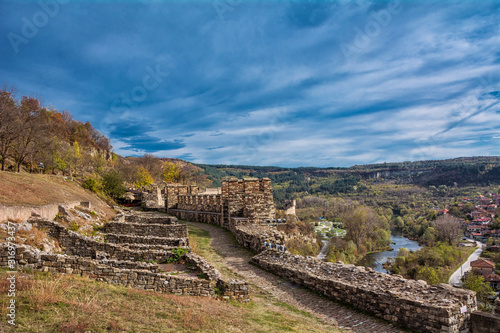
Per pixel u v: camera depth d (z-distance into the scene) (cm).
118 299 875
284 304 1152
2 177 2236
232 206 2933
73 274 1028
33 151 4819
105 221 2511
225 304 1027
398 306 959
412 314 921
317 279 1261
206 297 1067
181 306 903
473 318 878
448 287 960
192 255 1439
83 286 928
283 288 1323
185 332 729
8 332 602
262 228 2350
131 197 6250
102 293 900
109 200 4712
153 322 755
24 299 762
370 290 1057
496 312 860
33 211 1631
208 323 803
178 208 4612
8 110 4031
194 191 4934
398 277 1107
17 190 2033
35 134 4694
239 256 1870
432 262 4856
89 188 4409
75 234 1516
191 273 1298
